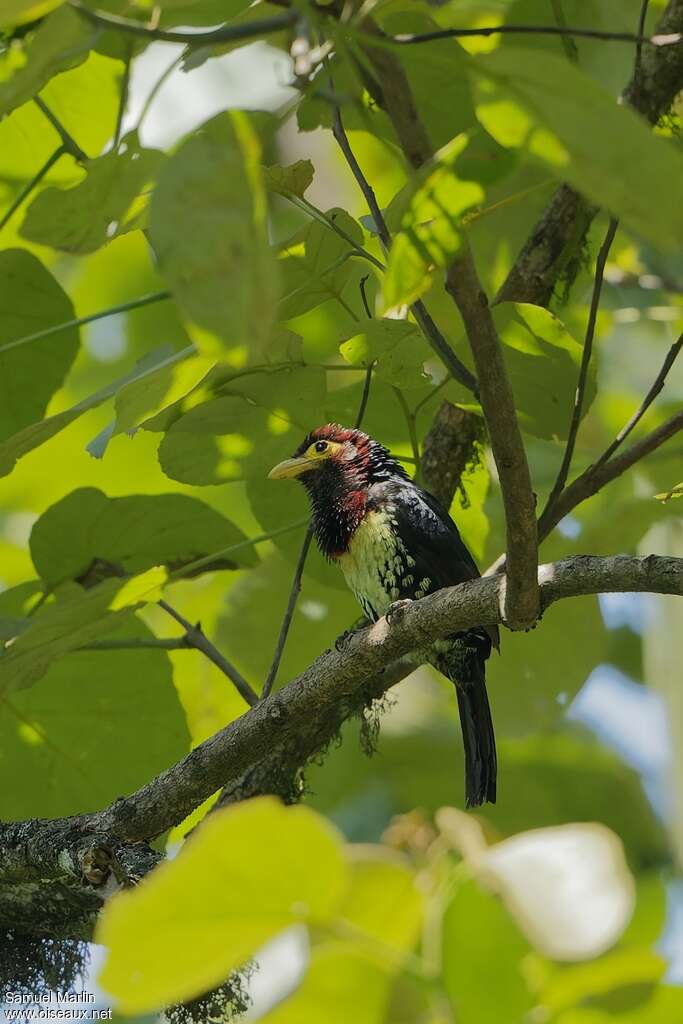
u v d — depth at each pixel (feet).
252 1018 10.94
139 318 57.47
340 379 48.14
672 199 13.70
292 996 10.94
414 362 28.53
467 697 34.32
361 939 10.93
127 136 20.65
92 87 34.14
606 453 29.63
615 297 48.21
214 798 37.68
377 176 44.19
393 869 10.79
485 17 20.98
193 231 14.02
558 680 38.60
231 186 14.08
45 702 33.01
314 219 26.23
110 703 33.17
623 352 55.31
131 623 33.14
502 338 28.94
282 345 28.37
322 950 10.93
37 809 33.45
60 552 32.71
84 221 21.71
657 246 14.10
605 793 55.26
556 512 29.66
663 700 45.24
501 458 21.39
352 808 53.01
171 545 33.17
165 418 30.12
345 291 45.60
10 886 27.81
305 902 10.74
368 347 28.14
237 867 10.60
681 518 38.68
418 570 33.96
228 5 24.20
